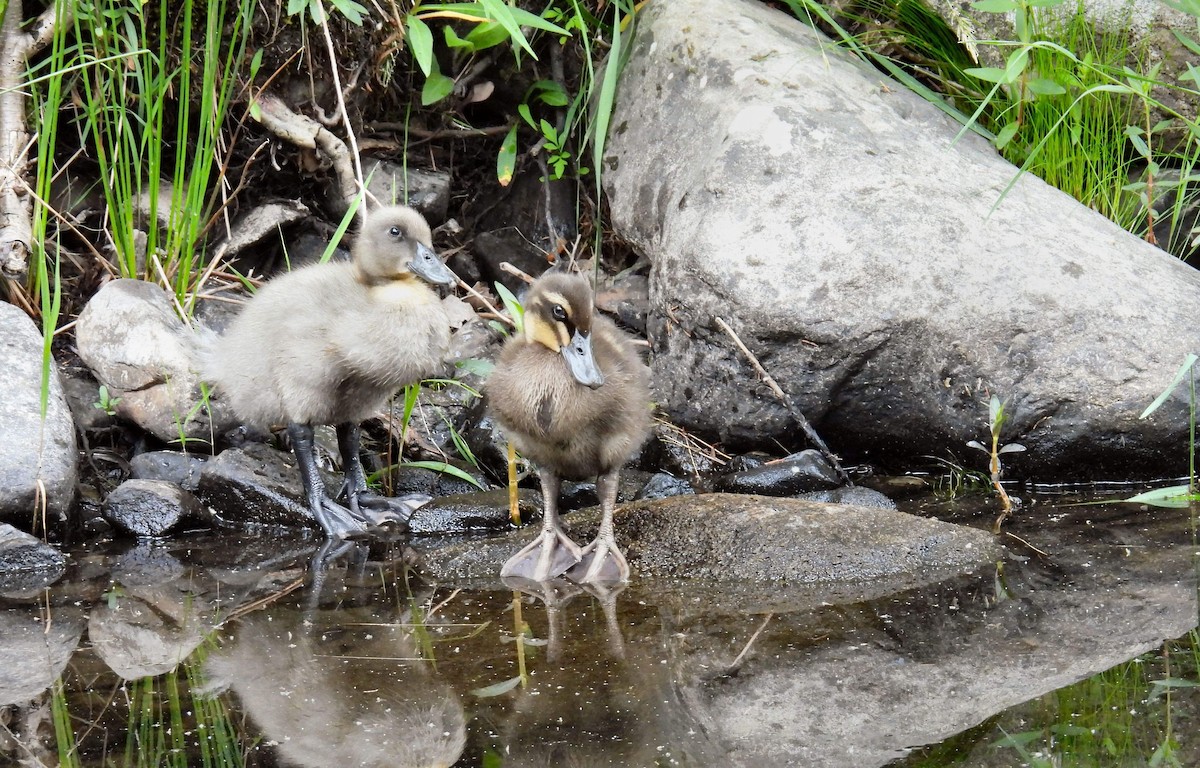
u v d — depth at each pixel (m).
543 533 9.51
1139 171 13.67
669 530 9.56
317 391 10.28
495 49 14.38
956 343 10.84
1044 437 10.88
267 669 7.47
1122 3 13.06
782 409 11.34
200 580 9.26
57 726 6.69
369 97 14.04
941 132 12.57
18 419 10.23
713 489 11.00
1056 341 10.76
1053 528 9.66
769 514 9.44
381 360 10.16
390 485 11.29
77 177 13.19
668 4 13.47
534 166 14.55
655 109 12.93
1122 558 8.84
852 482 11.24
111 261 12.78
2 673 7.44
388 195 13.77
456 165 14.73
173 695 7.09
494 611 8.47
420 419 12.08
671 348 11.77
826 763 6.05
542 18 13.29
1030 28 12.73
